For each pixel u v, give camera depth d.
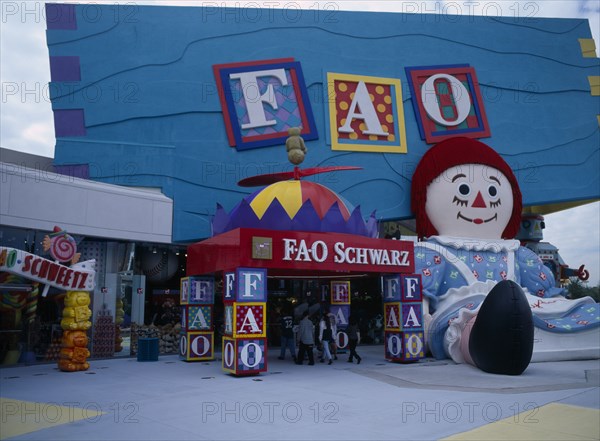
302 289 27.83
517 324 13.71
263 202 16.61
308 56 27.64
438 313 19.12
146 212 21.69
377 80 28.14
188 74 26.19
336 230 16.27
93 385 12.44
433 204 23.44
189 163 25.33
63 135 24.81
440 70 29.02
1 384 12.69
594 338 18.03
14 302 17.33
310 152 26.80
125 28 26.11
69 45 25.59
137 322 21.36
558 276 35.53
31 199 18.08
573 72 30.92
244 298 14.12
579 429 7.59
